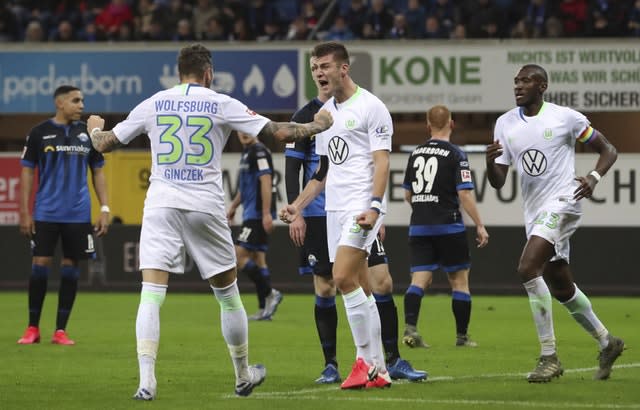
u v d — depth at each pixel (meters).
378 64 67.00
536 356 35.12
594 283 65.38
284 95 67.69
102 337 41.06
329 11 73.94
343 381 28.73
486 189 65.88
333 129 26.38
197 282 67.75
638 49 65.81
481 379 29.06
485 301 60.84
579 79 66.06
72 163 39.31
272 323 47.19
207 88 25.33
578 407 24.08
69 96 39.53
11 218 67.56
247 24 72.25
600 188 65.50
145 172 68.06
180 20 74.56
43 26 78.56
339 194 26.33
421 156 38.78
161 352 36.12
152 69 68.31
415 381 28.48
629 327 45.44
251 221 48.78
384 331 28.70
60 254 67.44
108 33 75.44
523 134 28.88
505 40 66.50
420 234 38.41
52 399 25.94
